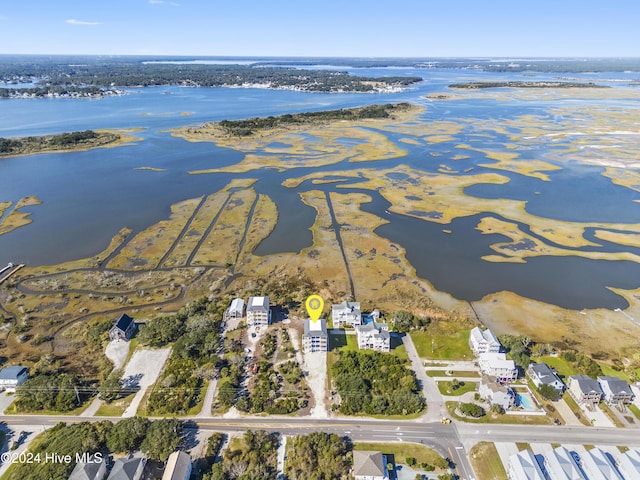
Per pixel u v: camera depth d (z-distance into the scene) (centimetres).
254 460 7431
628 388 8719
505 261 14175
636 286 12825
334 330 10988
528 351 10181
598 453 7394
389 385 9075
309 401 8794
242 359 9762
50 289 12681
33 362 9856
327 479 7119
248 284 12900
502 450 7756
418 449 7762
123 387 9112
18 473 7144
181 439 7856
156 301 12156
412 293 12519
